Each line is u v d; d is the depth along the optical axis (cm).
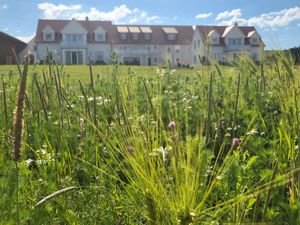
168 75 671
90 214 257
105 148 329
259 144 321
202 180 209
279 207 245
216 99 500
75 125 385
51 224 249
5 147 342
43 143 396
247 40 7531
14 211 235
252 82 614
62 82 588
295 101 286
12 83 709
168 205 190
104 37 7881
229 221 225
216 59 580
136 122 210
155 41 8138
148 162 196
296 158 256
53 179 298
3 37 5903
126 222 256
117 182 297
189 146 187
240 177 251
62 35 7644
